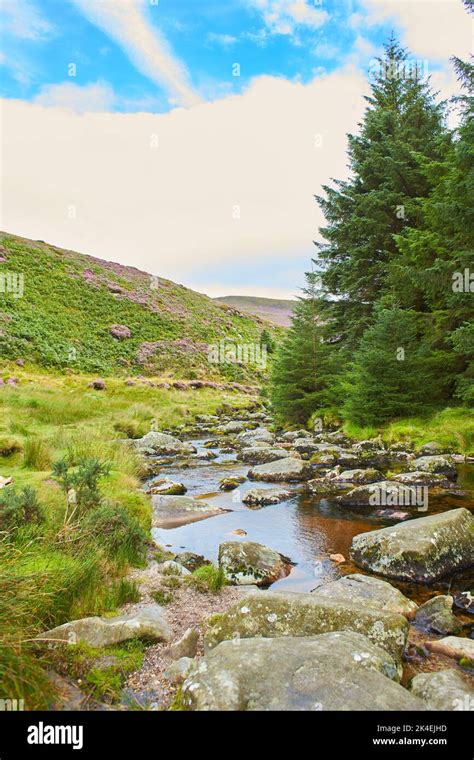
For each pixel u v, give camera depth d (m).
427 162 18.42
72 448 10.49
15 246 50.75
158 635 3.63
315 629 3.62
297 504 8.52
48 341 36.97
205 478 10.88
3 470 8.12
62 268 51.03
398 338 15.24
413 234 15.67
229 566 5.35
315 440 15.85
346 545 6.46
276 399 21.56
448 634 4.05
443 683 3.00
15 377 28.42
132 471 10.12
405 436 14.14
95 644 3.38
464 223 12.14
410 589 5.07
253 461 12.99
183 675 3.12
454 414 14.44
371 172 20.89
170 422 21.45
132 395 29.23
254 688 2.71
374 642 3.52
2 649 2.82
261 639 3.20
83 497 5.77
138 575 4.98
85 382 31.97
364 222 19.45
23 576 3.66
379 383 15.38
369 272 20.22
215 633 3.75
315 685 2.71
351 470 10.40
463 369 15.49
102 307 47.38
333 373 20.39
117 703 2.88
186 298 61.28
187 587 4.78
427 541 5.47
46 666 3.09
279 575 5.42
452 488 9.03
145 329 46.78
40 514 5.17
